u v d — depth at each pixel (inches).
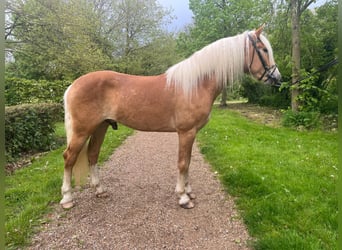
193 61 110.4
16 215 108.6
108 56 667.4
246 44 115.4
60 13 430.9
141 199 126.5
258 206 112.0
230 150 204.1
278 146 221.9
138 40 750.5
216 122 365.7
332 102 365.1
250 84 676.7
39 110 223.8
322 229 94.7
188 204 116.6
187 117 110.7
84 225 103.0
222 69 112.3
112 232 98.6
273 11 398.0
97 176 128.0
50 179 146.4
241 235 96.3
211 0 647.1
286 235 90.7
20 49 440.1
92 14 621.9
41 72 508.4
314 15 438.3
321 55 420.5
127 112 113.5
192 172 164.9
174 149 229.3
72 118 111.9
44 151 227.8
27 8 405.1
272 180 139.9
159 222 105.5
